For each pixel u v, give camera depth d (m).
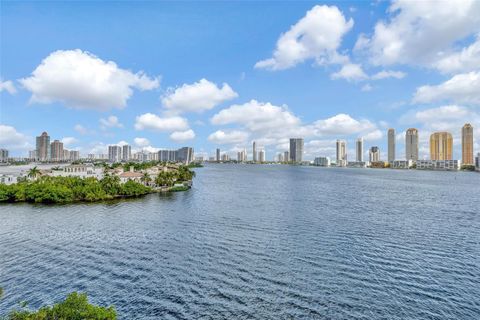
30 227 77.62
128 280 46.22
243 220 87.38
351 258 55.81
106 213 97.44
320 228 77.94
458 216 96.06
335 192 164.75
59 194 119.81
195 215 94.69
